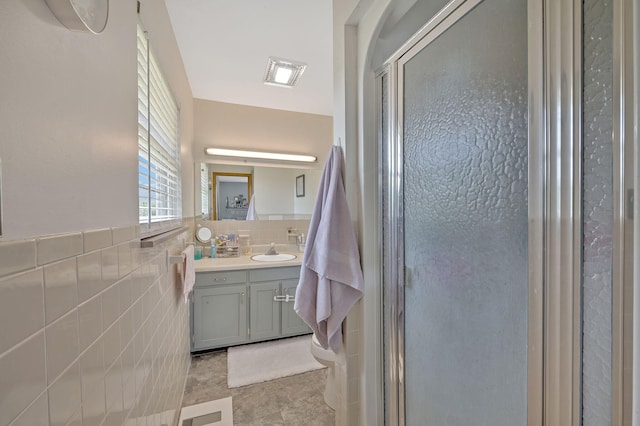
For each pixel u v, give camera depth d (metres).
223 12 1.56
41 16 0.49
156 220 1.34
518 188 0.74
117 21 0.81
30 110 0.46
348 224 1.40
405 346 1.25
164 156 1.53
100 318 0.68
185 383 1.94
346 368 1.43
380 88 1.39
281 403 1.78
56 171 0.52
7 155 0.41
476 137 0.88
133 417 0.90
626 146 0.52
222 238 2.86
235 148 2.84
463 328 0.94
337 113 1.50
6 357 0.40
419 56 1.14
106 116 0.73
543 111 0.66
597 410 0.58
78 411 0.58
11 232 0.41
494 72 0.81
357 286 1.35
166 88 1.55
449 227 1.00
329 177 1.48
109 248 0.74
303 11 1.55
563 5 0.62
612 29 0.55
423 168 1.12
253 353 2.35
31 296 0.45
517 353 0.75
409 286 1.22
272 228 3.09
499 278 0.81
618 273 0.54
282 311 2.56
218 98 2.72
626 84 0.52
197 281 2.32
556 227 0.64
